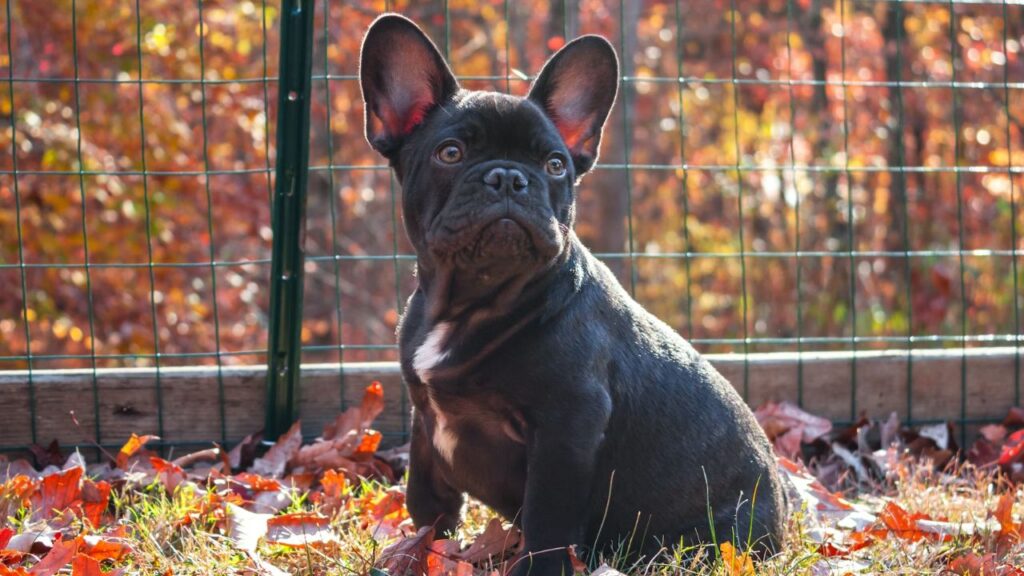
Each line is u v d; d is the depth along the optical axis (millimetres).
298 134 1900
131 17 3729
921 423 2051
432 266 1557
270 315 1923
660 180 5336
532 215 1499
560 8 4973
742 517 1605
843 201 4867
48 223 3680
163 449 1943
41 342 3715
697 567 1565
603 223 5102
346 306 4707
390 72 1605
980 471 1916
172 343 3818
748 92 5293
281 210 1906
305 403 1973
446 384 1547
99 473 1815
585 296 1562
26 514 1657
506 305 1521
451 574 1541
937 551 1608
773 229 5172
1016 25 4668
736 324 5039
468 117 1542
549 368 1523
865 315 4641
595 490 1578
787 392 2031
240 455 1920
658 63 5539
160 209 3713
